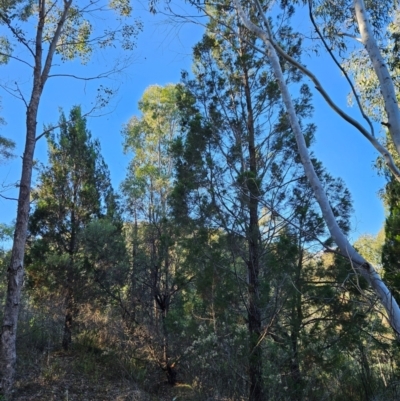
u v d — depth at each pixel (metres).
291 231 8.19
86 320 14.73
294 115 4.54
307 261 8.42
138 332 12.85
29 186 8.55
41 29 9.68
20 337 13.70
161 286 13.89
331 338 7.80
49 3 10.66
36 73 9.35
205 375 8.15
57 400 9.52
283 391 7.17
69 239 15.47
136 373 11.96
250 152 9.22
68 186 15.72
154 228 14.27
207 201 8.43
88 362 12.77
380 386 8.24
